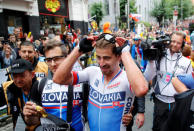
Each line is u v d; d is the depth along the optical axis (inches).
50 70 72.4
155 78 93.3
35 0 366.0
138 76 42.6
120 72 52.5
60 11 448.5
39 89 59.7
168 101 88.1
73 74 54.2
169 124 39.7
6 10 318.3
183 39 85.5
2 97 64.4
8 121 140.6
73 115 60.5
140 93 41.3
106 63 46.9
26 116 48.3
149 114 145.8
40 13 400.5
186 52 128.2
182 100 38.4
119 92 50.3
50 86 60.6
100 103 51.7
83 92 62.3
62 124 49.9
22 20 352.8
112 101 50.4
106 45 45.3
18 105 63.9
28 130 50.1
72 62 51.0
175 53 87.8
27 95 61.9
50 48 64.4
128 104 51.3
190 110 36.7
